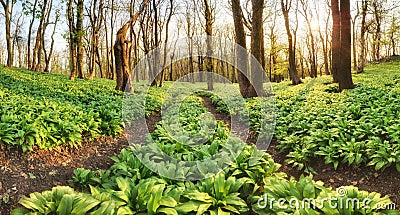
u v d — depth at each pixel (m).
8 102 7.71
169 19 32.41
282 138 8.06
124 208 4.00
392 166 5.55
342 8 14.66
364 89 13.66
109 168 5.95
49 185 4.93
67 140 6.48
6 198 4.23
